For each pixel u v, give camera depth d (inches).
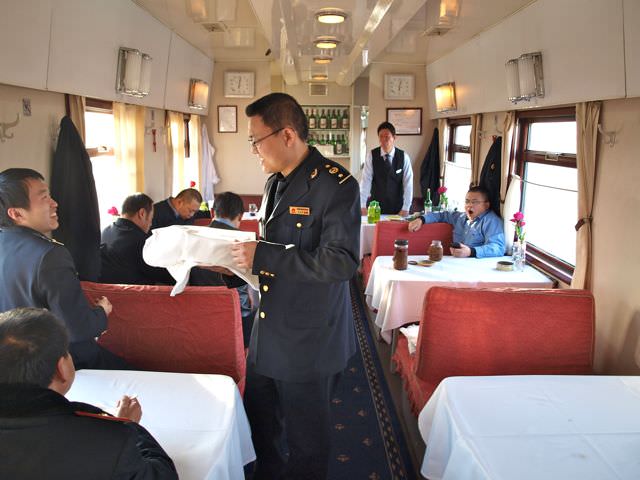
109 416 46.8
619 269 109.9
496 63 163.5
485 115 199.2
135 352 90.5
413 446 104.7
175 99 205.2
